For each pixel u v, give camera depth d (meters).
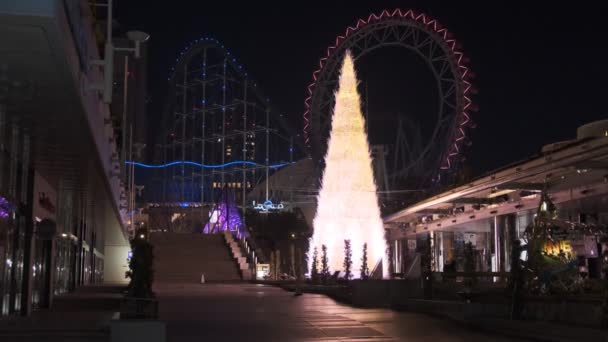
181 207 104.50
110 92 12.98
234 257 59.88
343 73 63.84
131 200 65.31
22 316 19.77
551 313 17.56
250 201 123.12
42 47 9.42
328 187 60.47
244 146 115.19
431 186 71.12
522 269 18.88
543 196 21.05
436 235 64.12
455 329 18.61
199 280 55.53
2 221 17.92
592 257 28.91
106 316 19.89
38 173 22.27
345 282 38.62
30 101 12.28
